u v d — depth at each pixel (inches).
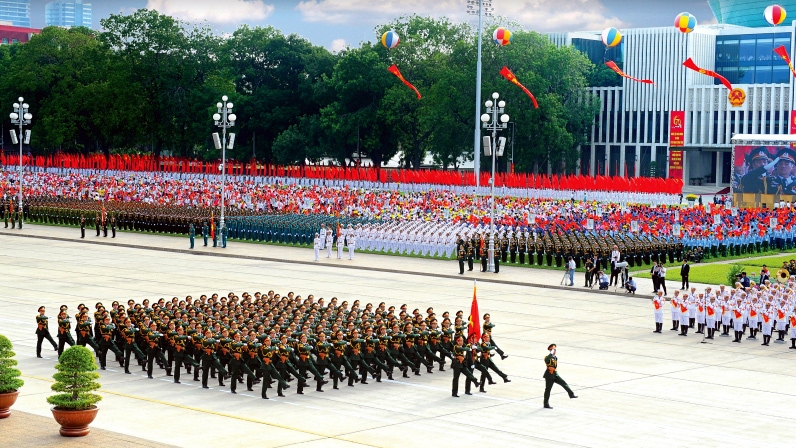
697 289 2765.7
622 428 1407.5
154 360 1891.0
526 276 3026.6
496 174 5856.3
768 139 5004.9
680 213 3917.3
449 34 7219.5
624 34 7706.7
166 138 7539.4
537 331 2177.7
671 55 7514.8
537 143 6707.7
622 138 7800.2
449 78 6589.6
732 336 2177.7
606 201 5364.2
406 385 1689.2
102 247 3735.2
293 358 1641.2
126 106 7317.9
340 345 1658.5
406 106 7071.9
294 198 4722.0
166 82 7509.8
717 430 1405.0
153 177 6225.4
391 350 1745.8
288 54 7760.8
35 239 3983.8
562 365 1839.3
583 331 2188.7
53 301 2460.6
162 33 7450.8
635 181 5383.9
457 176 5831.7
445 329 1813.5
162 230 4160.9
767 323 2076.8
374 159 7450.8
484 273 3080.7
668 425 1428.4
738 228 3636.8
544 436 1360.7
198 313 1829.5
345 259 3390.7
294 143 7239.2
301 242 3782.0
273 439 1330.0
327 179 6195.9
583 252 3171.8
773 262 3356.3
